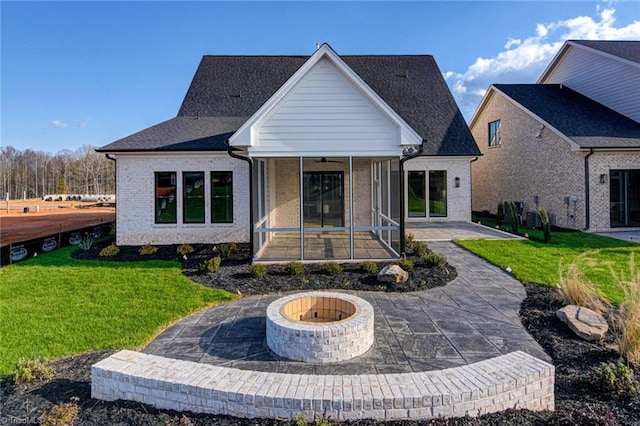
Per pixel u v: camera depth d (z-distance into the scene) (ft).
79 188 243.81
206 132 47.44
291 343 15.92
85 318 20.47
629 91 54.95
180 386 11.98
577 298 21.31
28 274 30.17
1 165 238.89
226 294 24.82
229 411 11.57
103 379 12.84
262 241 39.29
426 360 15.85
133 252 39.58
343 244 42.04
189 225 44.37
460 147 58.29
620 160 50.19
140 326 19.40
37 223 79.66
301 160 33.09
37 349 16.87
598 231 49.93
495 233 48.57
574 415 10.91
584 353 16.12
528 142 61.41
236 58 63.98
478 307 22.34
